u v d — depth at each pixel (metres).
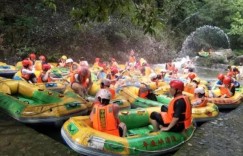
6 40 16.06
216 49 25.66
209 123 7.00
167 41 23.69
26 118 6.62
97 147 5.07
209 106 8.27
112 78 10.73
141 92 8.83
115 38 20.16
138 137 5.45
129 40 20.81
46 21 18.22
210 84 12.27
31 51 16.19
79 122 5.56
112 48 19.80
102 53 19.02
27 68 9.80
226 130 6.57
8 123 6.56
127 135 5.98
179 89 5.84
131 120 6.63
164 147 5.57
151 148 5.42
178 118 5.75
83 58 18.08
